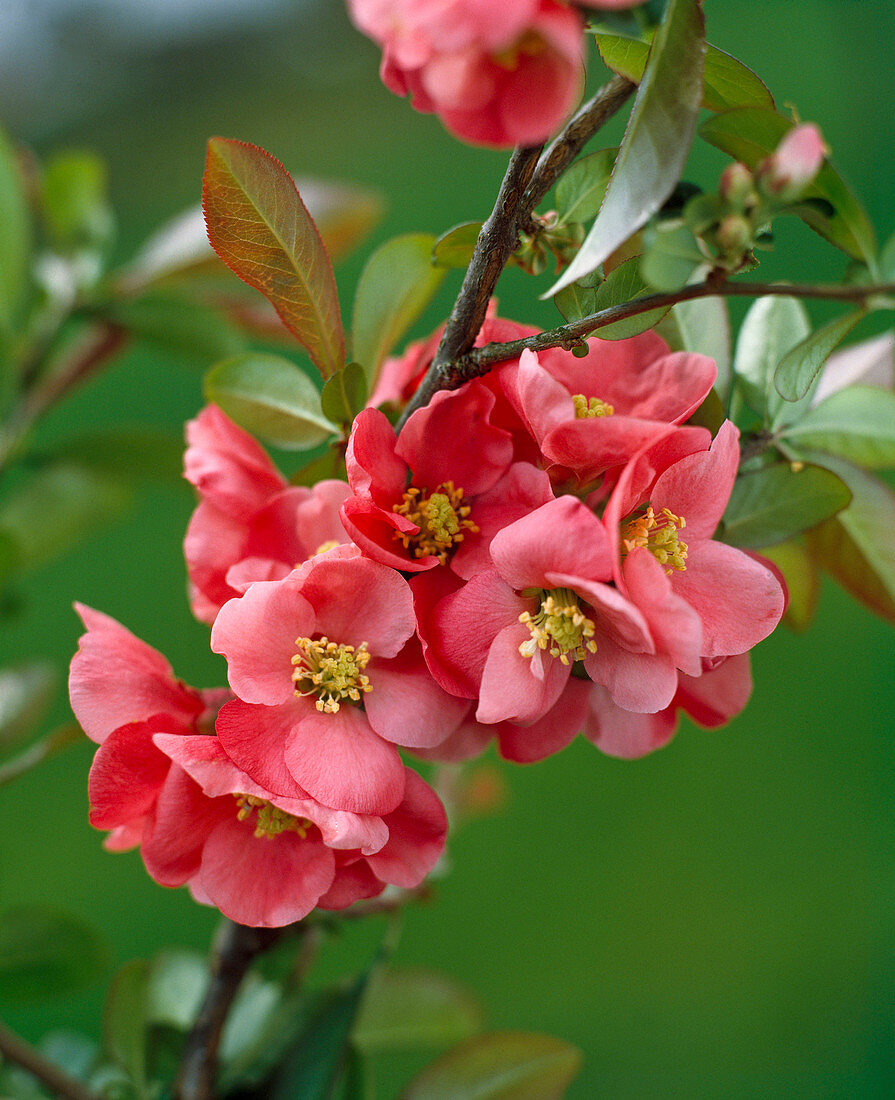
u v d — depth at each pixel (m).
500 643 0.54
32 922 0.64
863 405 0.59
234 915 0.55
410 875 0.55
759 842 1.40
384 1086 1.20
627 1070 1.24
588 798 1.42
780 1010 1.28
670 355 0.56
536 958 1.30
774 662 1.52
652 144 0.53
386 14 0.51
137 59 1.98
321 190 0.71
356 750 0.55
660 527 0.55
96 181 0.71
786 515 0.58
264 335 0.71
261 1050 0.62
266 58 2.04
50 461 0.70
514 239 0.55
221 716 0.54
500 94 0.51
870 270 0.56
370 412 0.55
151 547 1.57
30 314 0.70
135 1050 0.60
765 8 1.89
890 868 1.37
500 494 0.56
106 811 0.55
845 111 1.71
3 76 1.89
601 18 0.53
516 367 0.55
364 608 0.55
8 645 1.42
